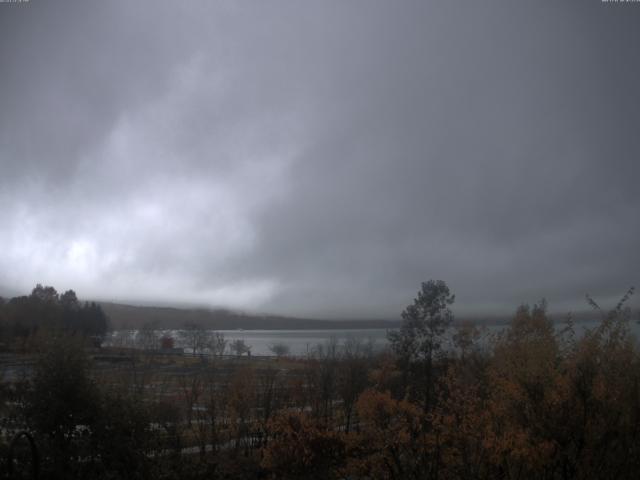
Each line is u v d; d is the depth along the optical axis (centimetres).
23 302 5788
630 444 1045
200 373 3712
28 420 1261
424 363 2592
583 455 1059
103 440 1272
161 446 1466
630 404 1077
